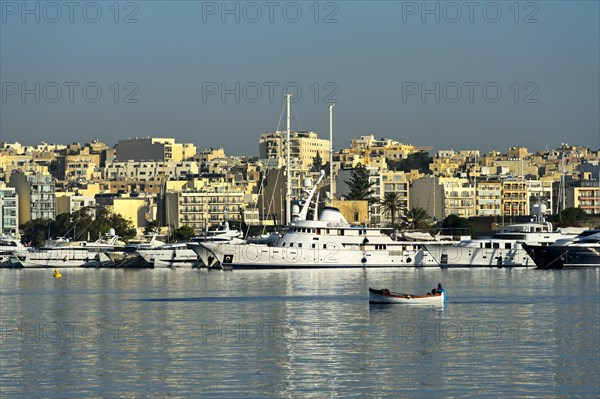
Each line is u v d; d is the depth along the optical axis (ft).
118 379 651.66
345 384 636.07
